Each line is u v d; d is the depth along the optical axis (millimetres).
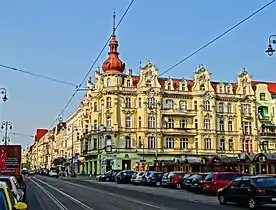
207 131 92500
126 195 34688
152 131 89875
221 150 93375
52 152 167125
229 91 95812
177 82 94375
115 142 88500
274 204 25219
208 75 94188
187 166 71875
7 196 9172
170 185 47594
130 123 90250
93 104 95250
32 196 33938
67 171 128250
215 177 36719
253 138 95625
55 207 24547
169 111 91375
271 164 60906
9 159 35656
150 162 88750
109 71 90062
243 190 25078
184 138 92312
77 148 117062
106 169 87125
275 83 106062
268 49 28953
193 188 39344
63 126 146125
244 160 62031
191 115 92625
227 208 24234
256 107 97500
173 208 23266
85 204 26062
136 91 90688
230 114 95062
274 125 97875
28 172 120375
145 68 91000
